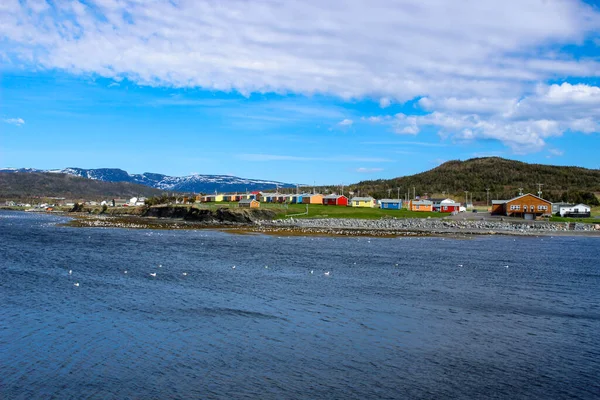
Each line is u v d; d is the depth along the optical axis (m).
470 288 57.47
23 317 41.75
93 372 30.97
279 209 178.38
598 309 48.31
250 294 51.97
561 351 36.03
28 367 31.45
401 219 167.38
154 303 47.22
